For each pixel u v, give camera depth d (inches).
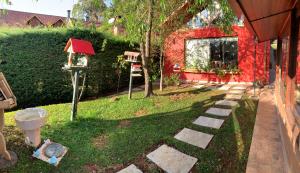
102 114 229.3
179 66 463.8
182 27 346.9
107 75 369.4
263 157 142.8
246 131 185.5
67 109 247.6
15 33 271.6
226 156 147.6
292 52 151.3
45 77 296.0
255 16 132.7
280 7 130.0
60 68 307.4
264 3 107.0
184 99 295.0
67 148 149.5
